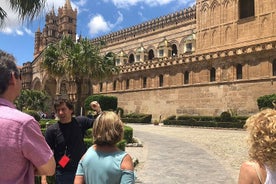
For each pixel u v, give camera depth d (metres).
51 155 2.99
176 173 12.75
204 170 13.45
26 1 10.02
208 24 55.94
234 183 11.22
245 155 17.98
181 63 53.28
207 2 56.47
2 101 2.98
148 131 37.12
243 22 50.53
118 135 3.99
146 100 59.91
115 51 84.50
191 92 51.47
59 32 116.12
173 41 69.25
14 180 2.78
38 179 7.79
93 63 32.88
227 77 46.50
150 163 14.98
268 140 3.01
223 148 21.08
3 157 2.71
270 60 41.78
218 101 47.25
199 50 56.91
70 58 32.06
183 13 67.69
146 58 73.69
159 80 58.09
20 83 3.26
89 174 3.85
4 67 3.02
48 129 6.36
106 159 3.83
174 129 41.03
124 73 65.44
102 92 70.38
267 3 47.75
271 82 41.31
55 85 89.94
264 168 3.05
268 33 47.06
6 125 2.76
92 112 6.90
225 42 52.78
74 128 6.35
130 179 3.73
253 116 3.34
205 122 44.66
